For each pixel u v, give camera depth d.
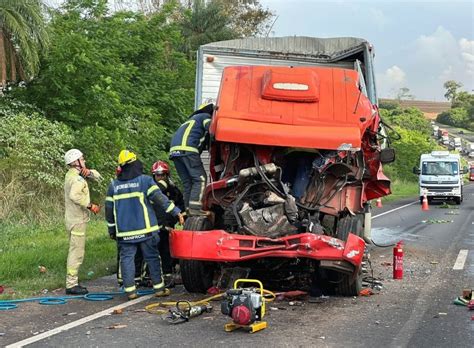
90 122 19.44
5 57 16.77
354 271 8.19
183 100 23.78
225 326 6.89
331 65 13.17
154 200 8.67
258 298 6.91
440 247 14.06
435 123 150.62
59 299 8.55
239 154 8.93
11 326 7.15
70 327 7.09
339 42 13.70
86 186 8.99
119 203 8.61
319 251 8.00
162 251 9.52
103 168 18.53
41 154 16.58
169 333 6.82
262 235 8.41
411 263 11.70
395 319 7.43
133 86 22.53
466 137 129.62
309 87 9.06
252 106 9.00
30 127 16.92
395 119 90.69
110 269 10.88
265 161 8.77
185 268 8.65
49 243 13.27
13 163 16.05
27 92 18.70
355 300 8.49
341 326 7.10
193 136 9.38
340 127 8.74
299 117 8.87
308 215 8.66
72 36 18.30
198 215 9.09
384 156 9.77
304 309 7.95
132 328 7.04
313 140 8.55
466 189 55.09
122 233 8.58
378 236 16.50
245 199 8.78
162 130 21.64
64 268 10.73
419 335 6.73
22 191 16.17
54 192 16.81
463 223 20.45
